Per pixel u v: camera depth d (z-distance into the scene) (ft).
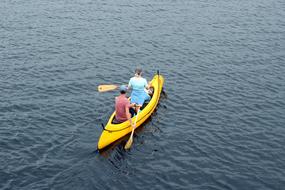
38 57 77.46
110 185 44.19
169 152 50.55
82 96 63.57
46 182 43.96
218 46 86.74
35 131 53.36
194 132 54.95
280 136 54.70
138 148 51.21
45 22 96.17
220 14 106.93
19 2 109.91
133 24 97.71
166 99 63.77
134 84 56.80
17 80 67.77
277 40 90.89
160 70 74.64
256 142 53.11
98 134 53.47
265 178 46.29
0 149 49.21
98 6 109.81
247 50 85.05
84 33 90.74
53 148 49.98
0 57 76.38
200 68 76.02
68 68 73.41
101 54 80.38
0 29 90.17
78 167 46.68
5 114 57.16
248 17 105.09
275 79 72.28
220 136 54.19
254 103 63.52
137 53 81.71
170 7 111.34
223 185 44.86
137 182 44.91
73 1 113.19
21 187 43.09
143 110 56.90
